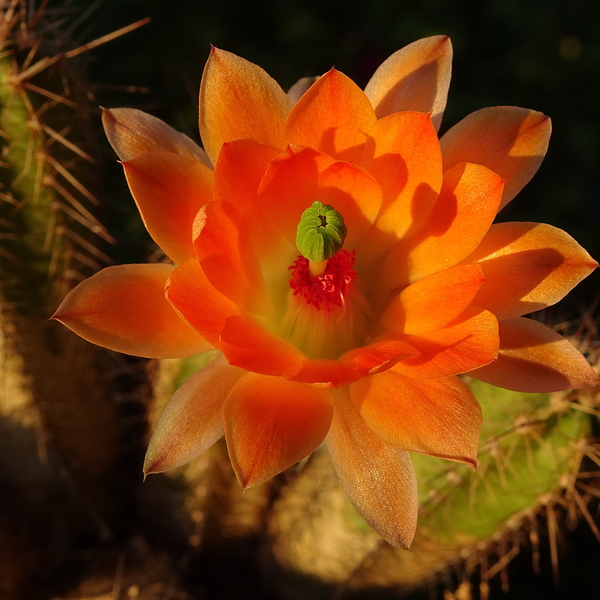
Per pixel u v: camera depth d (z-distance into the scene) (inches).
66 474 12.2
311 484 12.1
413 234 10.4
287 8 18.8
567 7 20.1
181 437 9.6
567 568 13.8
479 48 19.4
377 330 10.5
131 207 15.2
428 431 9.6
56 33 11.3
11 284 11.3
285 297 10.8
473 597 13.6
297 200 10.4
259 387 9.7
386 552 11.5
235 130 10.1
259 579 12.9
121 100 17.1
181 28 18.1
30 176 11.1
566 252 9.9
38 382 11.7
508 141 10.2
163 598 11.8
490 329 9.6
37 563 12.3
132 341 9.8
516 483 10.7
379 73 10.5
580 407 10.5
